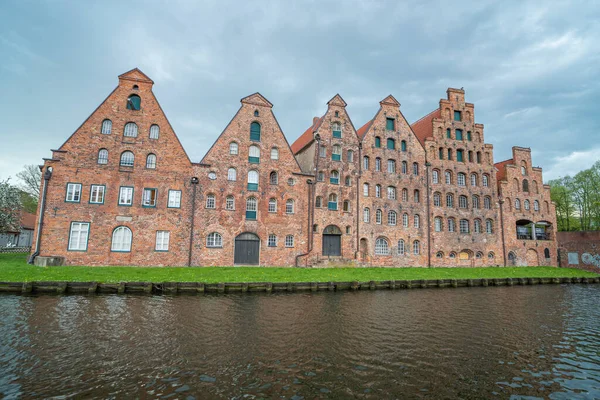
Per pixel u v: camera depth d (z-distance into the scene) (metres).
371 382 10.52
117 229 31.38
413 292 28.03
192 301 21.03
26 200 59.19
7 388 9.34
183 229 33.09
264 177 36.44
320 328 16.05
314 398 9.41
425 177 43.94
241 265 34.69
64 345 12.64
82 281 22.47
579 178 58.88
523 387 10.55
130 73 33.41
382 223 40.91
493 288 32.47
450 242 43.84
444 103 46.41
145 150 32.91
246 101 36.91
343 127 40.81
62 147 30.59
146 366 11.09
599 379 11.24
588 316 20.52
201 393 9.48
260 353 12.57
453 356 12.98
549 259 48.94
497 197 47.12
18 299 19.52
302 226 37.22
